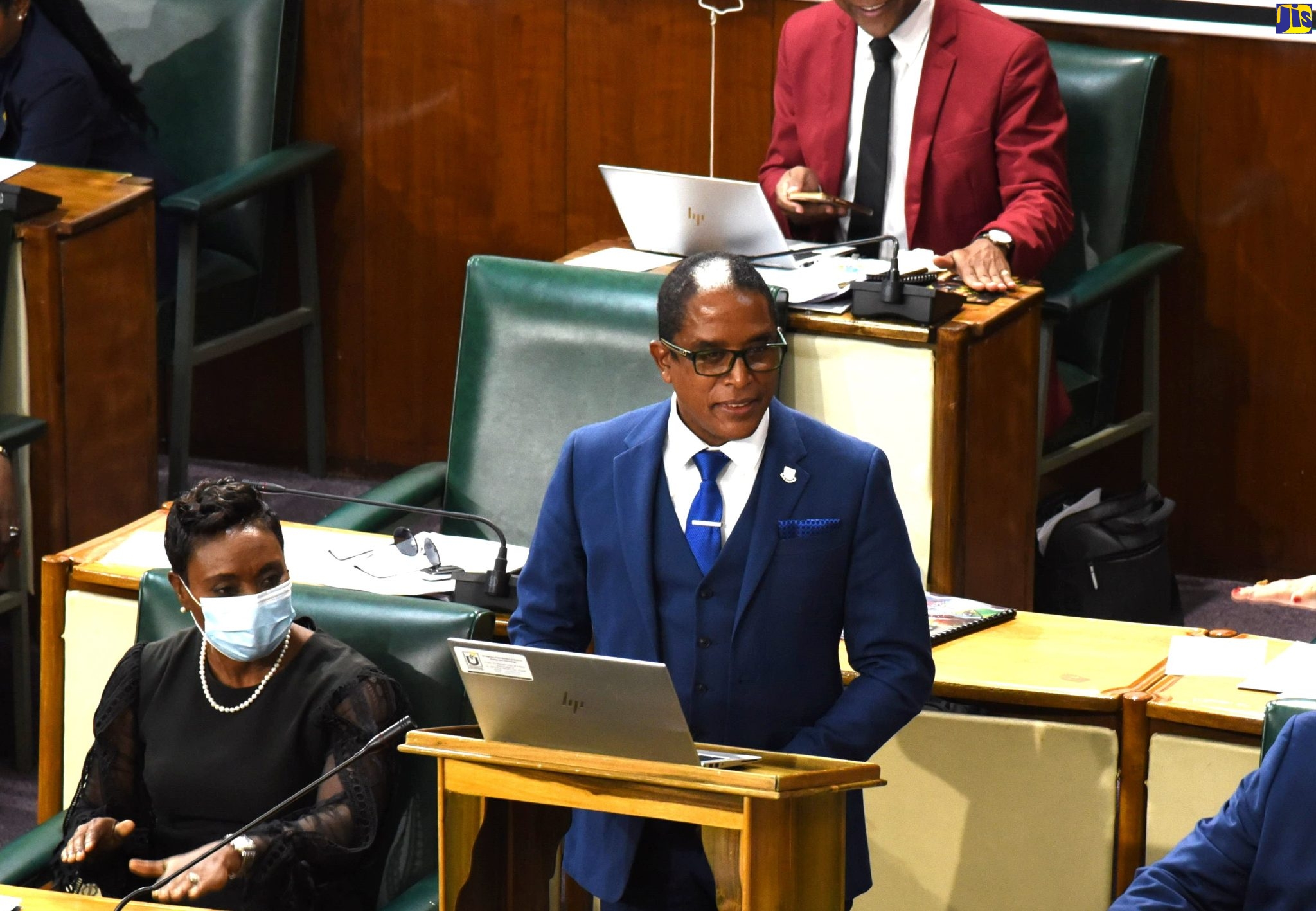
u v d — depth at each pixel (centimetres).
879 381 1293
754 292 832
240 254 1841
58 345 1542
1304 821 757
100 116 1758
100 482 1611
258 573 961
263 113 1827
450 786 810
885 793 1060
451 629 1003
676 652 880
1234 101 1622
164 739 984
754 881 752
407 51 1852
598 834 882
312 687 975
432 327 1914
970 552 1322
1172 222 1667
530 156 1839
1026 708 1025
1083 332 1636
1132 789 1002
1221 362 1680
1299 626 1619
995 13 1661
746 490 877
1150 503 1577
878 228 1558
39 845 999
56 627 1186
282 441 2005
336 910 969
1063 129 1538
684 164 1792
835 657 895
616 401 1319
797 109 1595
